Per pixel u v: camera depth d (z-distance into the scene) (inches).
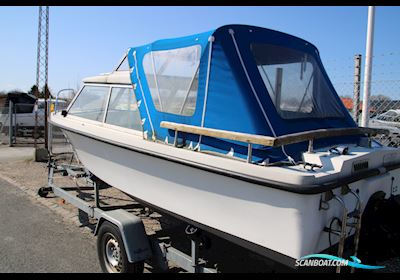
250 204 109.3
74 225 200.4
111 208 190.4
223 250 169.2
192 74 130.8
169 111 136.9
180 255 133.4
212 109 124.0
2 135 588.1
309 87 145.9
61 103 243.8
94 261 157.2
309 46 154.6
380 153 125.8
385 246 114.3
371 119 226.1
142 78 148.9
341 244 101.7
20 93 762.2
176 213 136.6
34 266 151.7
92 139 170.6
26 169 357.4
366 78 203.3
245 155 114.4
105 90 176.7
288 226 101.0
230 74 121.7
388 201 122.4
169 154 129.9
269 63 132.6
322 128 134.0
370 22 200.5
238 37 127.4
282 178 99.3
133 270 134.3
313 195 97.9
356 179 109.6
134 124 155.8
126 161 153.5
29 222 203.9
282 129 118.3
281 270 145.9
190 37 133.9
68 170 230.8
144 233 138.0
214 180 117.5
